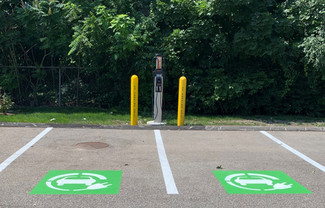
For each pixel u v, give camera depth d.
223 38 10.51
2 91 11.45
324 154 6.79
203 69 11.32
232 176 5.38
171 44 10.76
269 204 4.36
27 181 4.95
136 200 4.38
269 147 7.21
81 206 4.16
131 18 11.08
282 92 10.96
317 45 9.62
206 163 6.00
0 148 6.57
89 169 5.54
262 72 10.70
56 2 11.70
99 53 10.76
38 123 8.49
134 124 8.68
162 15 11.12
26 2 11.41
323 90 11.18
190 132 8.38
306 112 11.39
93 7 11.12
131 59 11.03
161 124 8.88
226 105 10.91
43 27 11.23
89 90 11.80
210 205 4.29
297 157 6.54
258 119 10.35
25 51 11.86
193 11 10.91
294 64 10.82
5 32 11.14
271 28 9.96
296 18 10.57
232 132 8.51
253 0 10.16
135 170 5.54
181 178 5.23
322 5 9.95
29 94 11.89
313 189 4.91
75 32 10.43
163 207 4.19
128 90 11.42
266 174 5.52
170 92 11.59
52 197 4.41
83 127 8.52
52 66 11.66
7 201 4.26
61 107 11.52
